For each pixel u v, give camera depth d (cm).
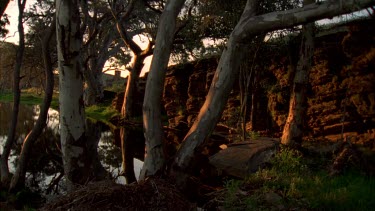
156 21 1950
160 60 821
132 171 1373
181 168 802
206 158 1303
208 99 820
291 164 948
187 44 2088
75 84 803
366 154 990
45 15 2002
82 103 824
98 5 2239
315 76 1697
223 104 818
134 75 1847
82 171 823
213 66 2545
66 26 769
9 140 1212
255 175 888
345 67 1562
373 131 1316
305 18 734
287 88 1878
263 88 2100
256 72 2031
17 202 994
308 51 1147
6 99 6744
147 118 820
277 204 673
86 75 3278
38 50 2261
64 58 783
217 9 1709
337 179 807
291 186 759
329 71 1636
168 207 613
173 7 826
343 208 624
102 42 3447
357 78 1452
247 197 730
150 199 611
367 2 681
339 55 1614
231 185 825
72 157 815
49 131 2792
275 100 1942
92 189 604
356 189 710
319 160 1017
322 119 1628
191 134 814
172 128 2611
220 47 1973
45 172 1441
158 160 809
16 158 1709
